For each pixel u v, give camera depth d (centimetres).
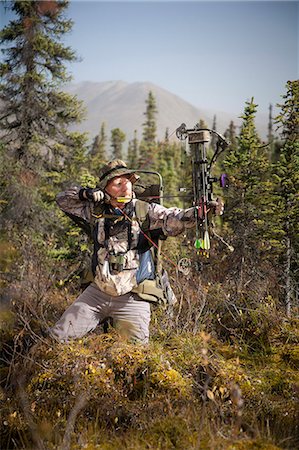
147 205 449
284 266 700
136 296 453
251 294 595
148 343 456
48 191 1479
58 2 1463
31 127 1542
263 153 859
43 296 581
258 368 453
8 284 652
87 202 465
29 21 1470
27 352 454
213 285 630
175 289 609
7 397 406
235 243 741
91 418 370
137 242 446
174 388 392
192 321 534
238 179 820
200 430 314
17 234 1055
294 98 718
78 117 1595
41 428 349
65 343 442
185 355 448
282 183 714
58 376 405
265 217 766
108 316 465
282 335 514
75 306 459
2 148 1352
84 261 876
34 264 763
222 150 424
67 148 1599
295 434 343
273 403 384
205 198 425
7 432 361
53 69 1552
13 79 1501
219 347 499
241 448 317
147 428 351
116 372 411
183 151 430
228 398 393
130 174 465
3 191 1219
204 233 425
